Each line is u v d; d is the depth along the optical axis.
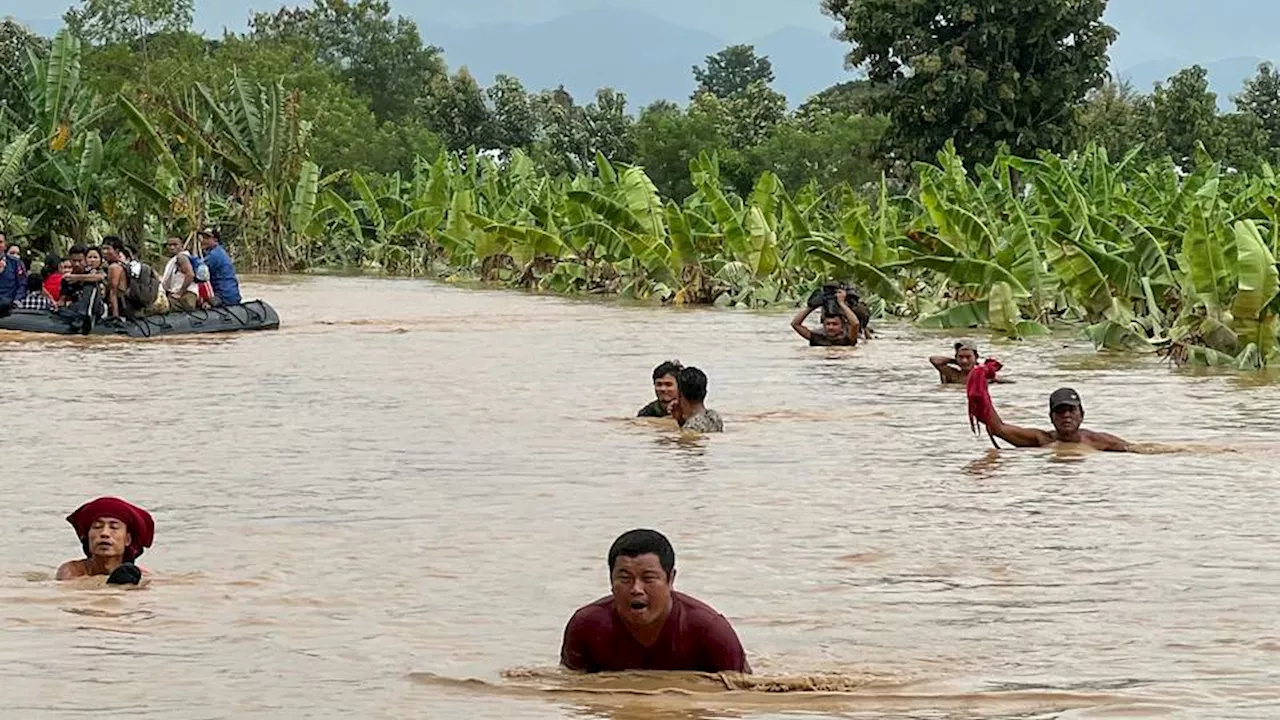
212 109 54.03
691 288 39.41
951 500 12.93
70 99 48.91
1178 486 13.59
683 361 24.53
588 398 19.58
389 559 10.72
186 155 54.41
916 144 61.25
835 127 72.31
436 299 40.50
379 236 57.53
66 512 12.41
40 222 48.91
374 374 22.45
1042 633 8.81
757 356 25.44
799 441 16.17
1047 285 31.06
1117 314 27.62
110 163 50.59
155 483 13.66
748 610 9.34
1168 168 40.88
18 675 7.94
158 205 51.69
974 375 15.84
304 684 7.79
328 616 9.19
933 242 32.59
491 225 45.41
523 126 85.50
